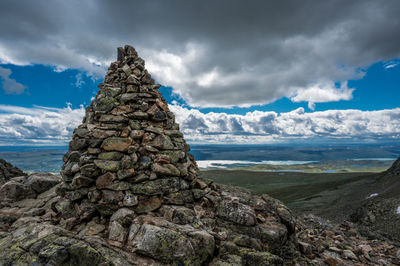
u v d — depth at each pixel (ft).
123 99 39.22
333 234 52.31
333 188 282.15
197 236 26.27
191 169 40.55
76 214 32.04
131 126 37.11
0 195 41.88
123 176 31.89
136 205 31.30
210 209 36.17
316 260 34.81
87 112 43.04
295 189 307.58
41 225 26.05
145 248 23.80
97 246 23.40
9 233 27.25
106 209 31.09
